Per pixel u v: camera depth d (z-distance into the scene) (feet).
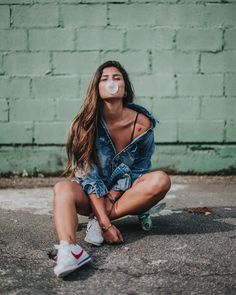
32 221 13.08
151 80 18.79
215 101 18.86
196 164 19.08
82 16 18.56
